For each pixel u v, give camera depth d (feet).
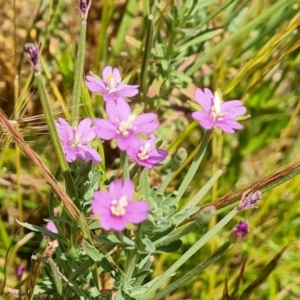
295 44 1.63
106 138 1.11
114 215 1.09
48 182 1.19
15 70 1.62
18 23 1.88
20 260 1.63
